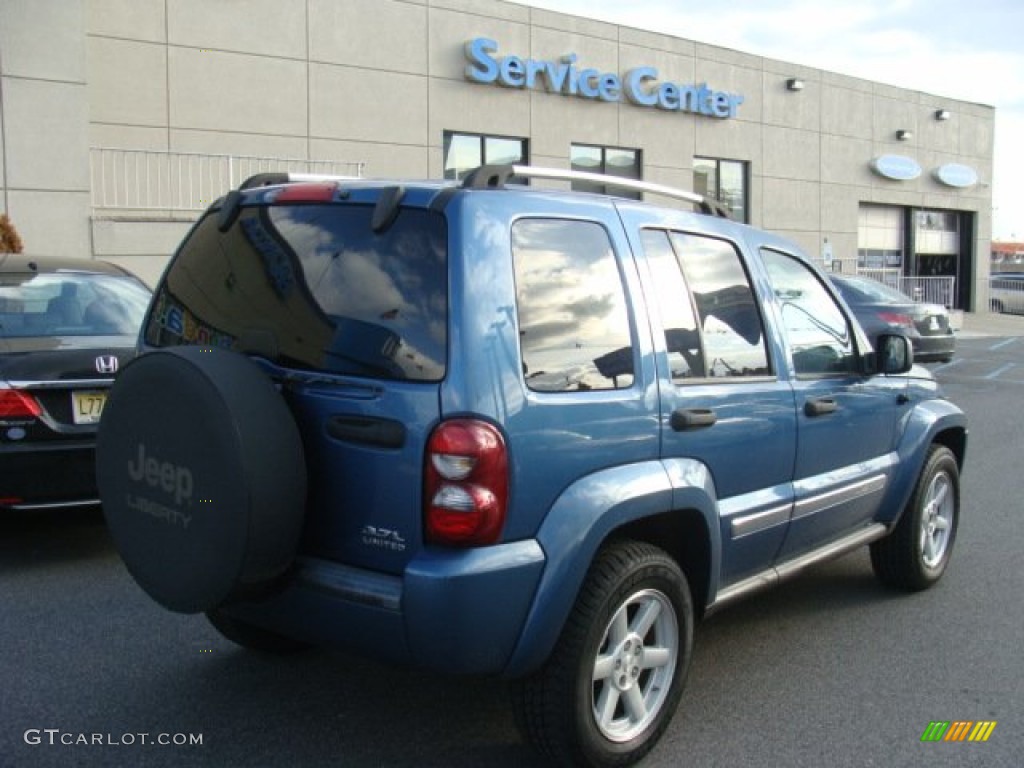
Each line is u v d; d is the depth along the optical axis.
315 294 3.41
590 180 3.82
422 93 18.38
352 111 17.55
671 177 22.50
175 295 4.00
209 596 3.16
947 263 31.31
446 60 18.66
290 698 4.12
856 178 27.12
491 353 3.09
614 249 3.63
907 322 14.76
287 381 3.33
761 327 4.28
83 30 13.20
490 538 3.03
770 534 4.21
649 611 3.56
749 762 3.65
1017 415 12.70
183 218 13.91
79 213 13.27
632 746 3.50
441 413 3.02
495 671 3.11
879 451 5.07
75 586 5.46
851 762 3.66
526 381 3.17
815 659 4.65
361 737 3.79
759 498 4.12
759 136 24.38
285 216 3.63
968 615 5.27
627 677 3.52
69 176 13.19
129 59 15.34
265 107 16.61
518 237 3.32
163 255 13.77
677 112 22.50
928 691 4.30
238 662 4.48
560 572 3.15
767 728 3.93
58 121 13.08
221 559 3.10
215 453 3.08
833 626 5.09
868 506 4.99
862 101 27.08
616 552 3.44
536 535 3.16
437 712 4.02
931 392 5.63
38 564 5.85
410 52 18.19
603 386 3.41
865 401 4.88
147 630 4.84
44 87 12.95
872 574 5.99
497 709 4.04
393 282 3.25
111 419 3.43
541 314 3.29
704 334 3.93
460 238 3.16
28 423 5.39
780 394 4.23
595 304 3.49
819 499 4.47
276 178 3.98
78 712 3.96
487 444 3.01
